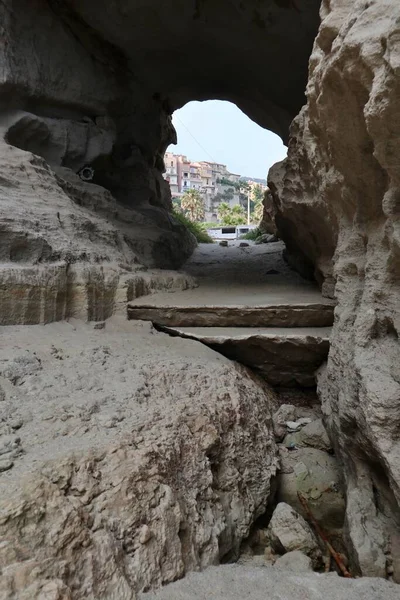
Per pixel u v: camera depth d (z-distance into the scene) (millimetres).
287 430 5945
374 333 3719
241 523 3844
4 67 8367
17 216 5840
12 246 5539
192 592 2520
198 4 10359
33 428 3170
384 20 2877
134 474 2857
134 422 3467
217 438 3918
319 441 5652
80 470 2709
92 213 8406
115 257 7531
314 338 5879
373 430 3238
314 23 10000
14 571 2010
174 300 7148
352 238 4418
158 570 2580
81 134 10367
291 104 13234
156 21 10766
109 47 11492
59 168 9609
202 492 3475
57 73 9820
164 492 2945
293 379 6586
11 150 7312
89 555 2307
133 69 12375
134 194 13727
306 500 4863
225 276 11258
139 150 13594
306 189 6992
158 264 10516
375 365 3523
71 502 2461
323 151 4867
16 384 3826
